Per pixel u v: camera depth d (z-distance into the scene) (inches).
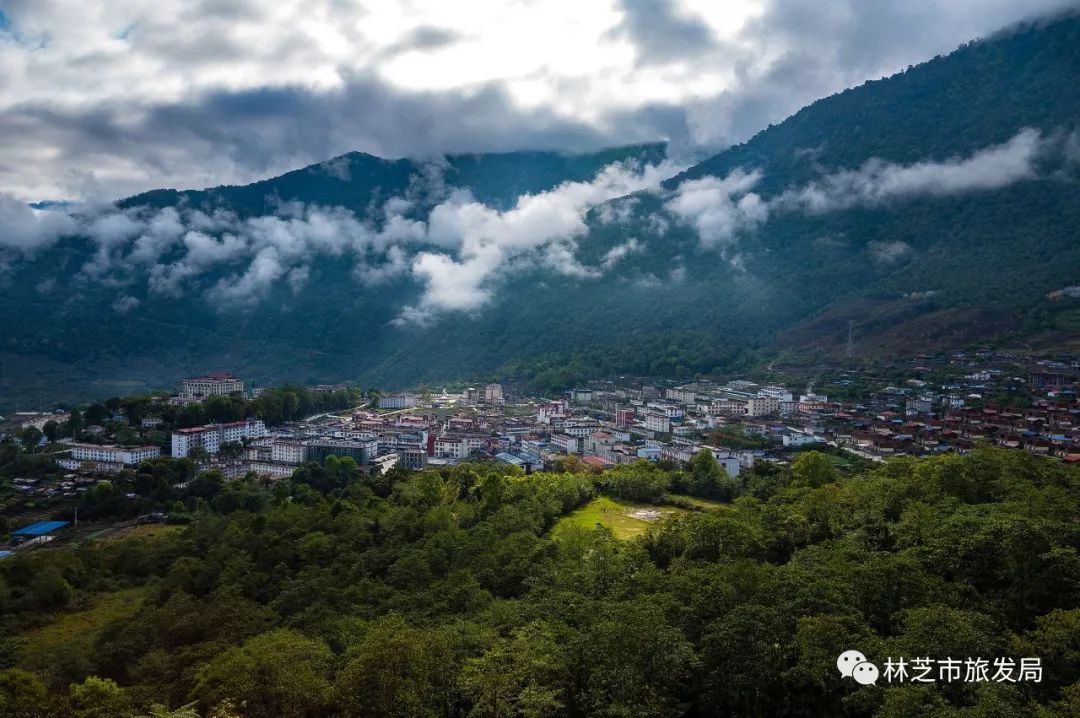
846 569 4458.7
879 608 4109.3
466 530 7623.0
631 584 5064.0
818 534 5905.5
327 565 7185.0
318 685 3996.1
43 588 7716.5
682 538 6289.4
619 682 3614.7
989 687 3090.6
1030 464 6722.4
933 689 3213.6
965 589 4109.3
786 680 3612.2
